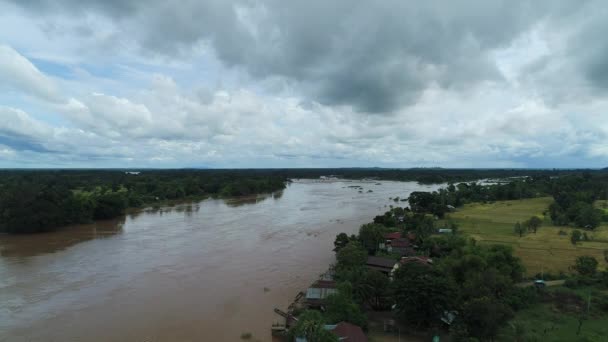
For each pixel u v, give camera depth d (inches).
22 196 4933.6
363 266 2901.1
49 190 5428.2
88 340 2034.9
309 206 7480.3
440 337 1967.3
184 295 2657.5
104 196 5989.2
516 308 2289.6
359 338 1830.7
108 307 2452.0
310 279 2987.2
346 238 3705.7
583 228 4931.1
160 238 4443.9
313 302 2337.6
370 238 3718.0
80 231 4896.7
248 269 3235.7
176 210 6889.8
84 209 5447.8
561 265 3284.9
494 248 3002.0
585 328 2054.6
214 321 2257.6
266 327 2181.3
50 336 2076.8
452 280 2349.9
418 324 1989.4
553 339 1923.0
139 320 2268.7
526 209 6722.4
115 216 5954.7
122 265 3351.4
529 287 2514.8
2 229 4707.2
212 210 6879.9
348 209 7027.6
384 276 2437.3
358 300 2239.2
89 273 3125.0
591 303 2384.4
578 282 2741.1
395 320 2169.0
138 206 7160.4
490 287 2306.8
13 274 3093.0
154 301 2551.7
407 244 3742.6
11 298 2591.0
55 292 2706.7
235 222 5536.4
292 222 5536.4
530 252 3722.9
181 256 3641.7
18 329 2154.3
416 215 5152.6
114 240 4345.5
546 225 5172.2
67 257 3602.4
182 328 2169.0
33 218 4635.8
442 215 5930.1
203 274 3105.3
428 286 2027.6
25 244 4158.5
